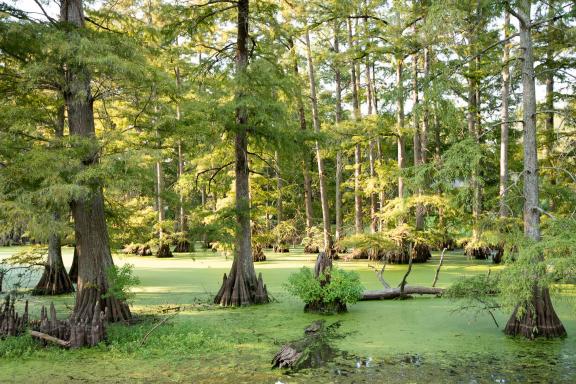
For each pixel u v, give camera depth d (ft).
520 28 26.50
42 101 31.35
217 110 35.88
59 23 27.61
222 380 19.83
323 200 74.59
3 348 24.29
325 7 59.82
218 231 36.96
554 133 50.08
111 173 25.20
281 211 101.30
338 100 78.28
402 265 63.36
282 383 19.34
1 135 25.27
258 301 37.93
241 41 40.32
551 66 50.78
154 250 97.86
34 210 23.29
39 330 25.77
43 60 26.58
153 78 28.68
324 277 33.47
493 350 23.47
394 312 33.22
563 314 30.81
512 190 28.02
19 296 42.75
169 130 33.19
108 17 34.01
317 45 77.25
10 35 25.31
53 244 45.29
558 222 23.30
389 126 62.75
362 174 81.92
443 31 25.75
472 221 45.93
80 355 23.57
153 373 20.81
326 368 21.13
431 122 73.46
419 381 19.25
